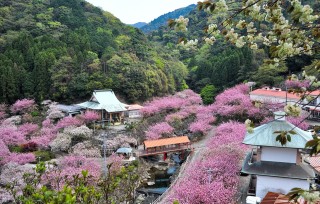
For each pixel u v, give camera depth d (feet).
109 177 24.75
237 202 60.23
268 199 44.14
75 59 173.17
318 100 101.65
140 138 125.80
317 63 13.39
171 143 110.11
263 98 126.00
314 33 13.00
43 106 155.63
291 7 12.30
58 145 107.65
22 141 112.57
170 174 100.07
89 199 20.03
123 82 168.35
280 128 62.64
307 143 11.15
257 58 181.88
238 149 80.28
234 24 16.03
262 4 13.89
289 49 12.96
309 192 10.37
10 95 155.84
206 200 53.31
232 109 130.82
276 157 62.08
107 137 122.72
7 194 62.59
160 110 151.02
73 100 163.22
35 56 173.58
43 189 15.05
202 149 109.91
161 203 62.34
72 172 74.90
